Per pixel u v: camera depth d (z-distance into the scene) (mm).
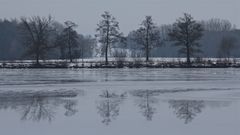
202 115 38219
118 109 42375
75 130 32719
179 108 42375
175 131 31828
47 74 94438
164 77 82625
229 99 48469
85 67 121688
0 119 37531
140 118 37344
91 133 31703
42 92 57438
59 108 43344
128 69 115250
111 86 65375
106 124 34844
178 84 67500
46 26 134625
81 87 64188
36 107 44094
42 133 31859
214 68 117500
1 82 73188
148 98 50469
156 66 120625
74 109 42625
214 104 44625
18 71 108250
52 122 36031
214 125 33656
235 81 72312
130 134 31141
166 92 56312
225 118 36500
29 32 136125
